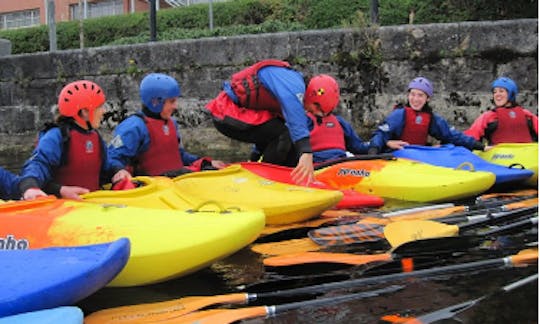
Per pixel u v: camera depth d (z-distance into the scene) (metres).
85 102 3.11
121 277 2.21
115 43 10.97
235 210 2.79
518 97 6.89
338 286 2.15
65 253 1.94
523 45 6.80
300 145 3.38
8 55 8.75
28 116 8.70
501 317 1.77
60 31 14.72
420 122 4.87
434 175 3.99
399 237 2.77
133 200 2.88
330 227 3.08
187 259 2.25
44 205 2.58
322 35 7.38
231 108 4.05
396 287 2.10
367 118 7.34
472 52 6.94
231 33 10.20
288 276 2.35
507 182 4.27
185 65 7.91
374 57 7.21
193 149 7.98
